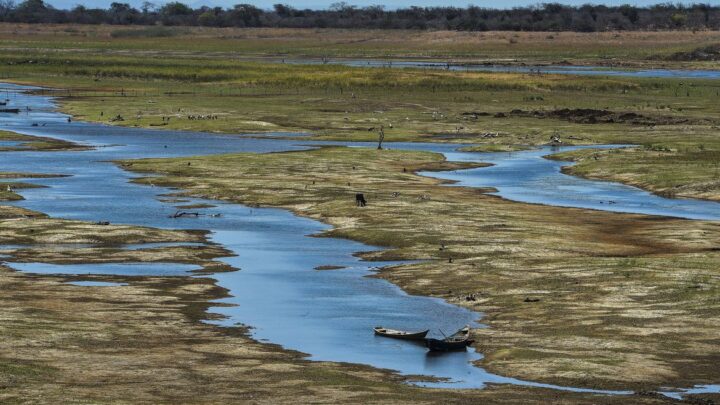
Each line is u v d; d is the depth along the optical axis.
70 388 91.75
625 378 97.56
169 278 141.00
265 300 129.62
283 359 104.06
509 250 159.12
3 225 173.88
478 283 137.62
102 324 115.44
